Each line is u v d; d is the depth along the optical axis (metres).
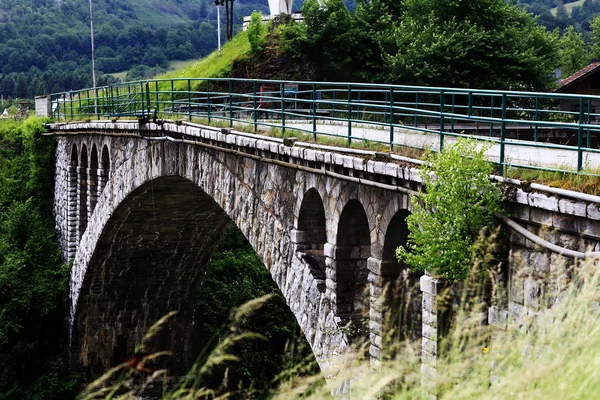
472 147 16.84
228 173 32.72
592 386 10.38
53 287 55.31
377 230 21.47
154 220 48.62
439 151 18.98
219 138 32.03
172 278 55.19
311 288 25.53
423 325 18.28
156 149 40.56
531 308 15.20
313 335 25.33
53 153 61.44
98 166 50.66
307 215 26.64
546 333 11.85
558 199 14.48
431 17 51.62
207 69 63.44
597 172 14.83
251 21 61.16
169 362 57.28
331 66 57.84
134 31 196.50
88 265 52.47
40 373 53.59
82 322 55.41
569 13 135.38
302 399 12.68
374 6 59.28
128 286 54.53
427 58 50.84
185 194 44.69
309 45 59.00
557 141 43.44
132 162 44.03
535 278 15.20
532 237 15.11
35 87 159.88
